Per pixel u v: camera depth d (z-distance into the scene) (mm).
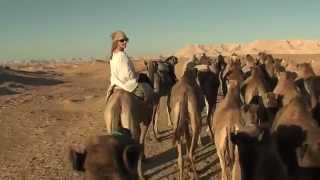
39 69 80375
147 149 14547
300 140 7570
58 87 41719
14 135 17734
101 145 5125
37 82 46406
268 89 13078
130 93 10648
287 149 7688
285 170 6836
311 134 7617
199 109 11609
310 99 13023
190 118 11500
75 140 16547
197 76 15023
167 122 19062
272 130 8461
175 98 11523
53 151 14945
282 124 8242
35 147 15625
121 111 10336
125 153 4922
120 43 10875
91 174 4961
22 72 56812
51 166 13148
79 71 67062
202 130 17203
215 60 19359
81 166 5051
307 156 7320
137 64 60562
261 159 6668
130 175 5066
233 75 15055
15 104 27422
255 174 6586
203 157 13602
